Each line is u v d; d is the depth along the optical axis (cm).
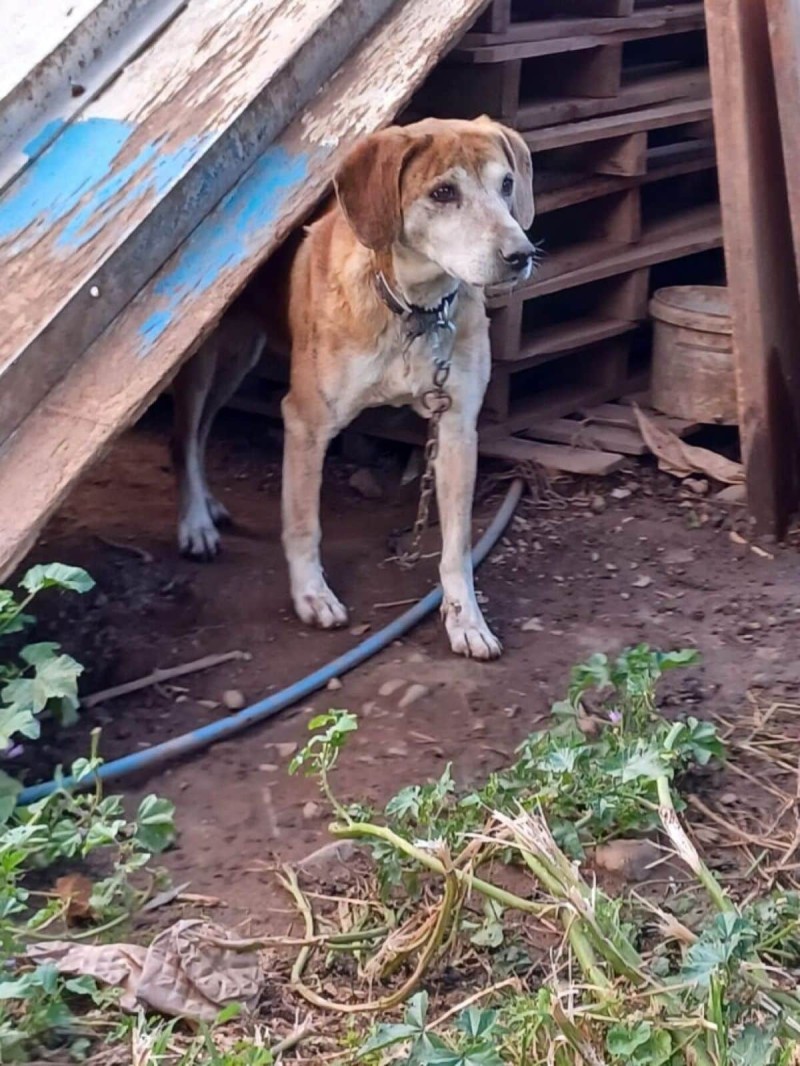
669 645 213
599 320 286
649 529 248
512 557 240
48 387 195
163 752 186
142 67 227
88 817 162
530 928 154
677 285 310
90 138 218
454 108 252
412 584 234
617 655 211
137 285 202
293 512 219
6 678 179
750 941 133
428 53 221
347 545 247
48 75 227
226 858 169
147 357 195
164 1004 142
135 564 235
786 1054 123
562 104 262
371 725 194
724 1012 123
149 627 219
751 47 225
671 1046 124
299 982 147
